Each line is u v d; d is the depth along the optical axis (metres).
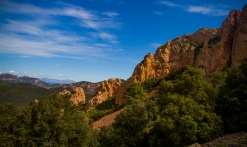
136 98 64.50
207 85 30.11
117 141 33.53
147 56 88.12
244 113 24.27
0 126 25.41
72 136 28.09
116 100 85.25
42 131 25.16
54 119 26.22
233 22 68.69
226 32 67.56
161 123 25.39
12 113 30.25
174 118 25.20
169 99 28.95
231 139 20.44
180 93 31.39
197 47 83.81
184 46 87.69
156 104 36.81
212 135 23.64
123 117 35.06
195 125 23.22
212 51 69.62
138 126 33.47
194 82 30.38
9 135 25.92
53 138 25.83
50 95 31.31
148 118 34.16
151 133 31.50
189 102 26.52
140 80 82.62
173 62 84.50
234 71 31.48
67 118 28.84
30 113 26.47
